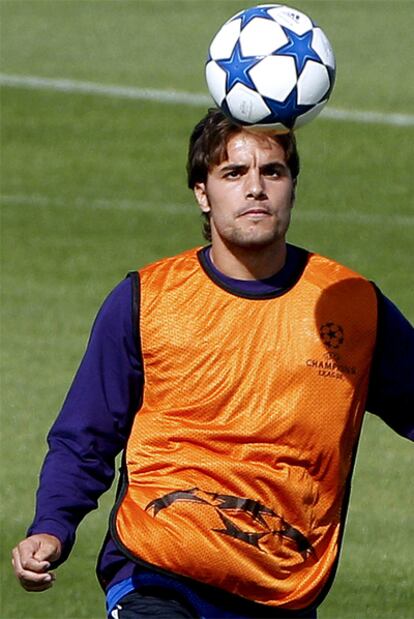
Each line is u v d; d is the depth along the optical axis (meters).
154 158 69.00
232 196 18.12
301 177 66.50
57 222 59.66
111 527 18.09
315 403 18.06
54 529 17.92
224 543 17.83
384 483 36.03
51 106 75.69
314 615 18.39
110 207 62.03
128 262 55.22
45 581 17.69
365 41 91.31
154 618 17.64
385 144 71.31
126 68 83.94
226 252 18.38
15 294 50.78
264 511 17.92
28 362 44.28
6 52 86.56
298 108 18.05
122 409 18.50
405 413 18.94
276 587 17.98
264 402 18.03
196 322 18.20
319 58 18.16
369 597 29.05
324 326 18.23
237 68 18.05
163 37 91.62
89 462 18.44
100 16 96.38
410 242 58.44
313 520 18.11
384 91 80.19
